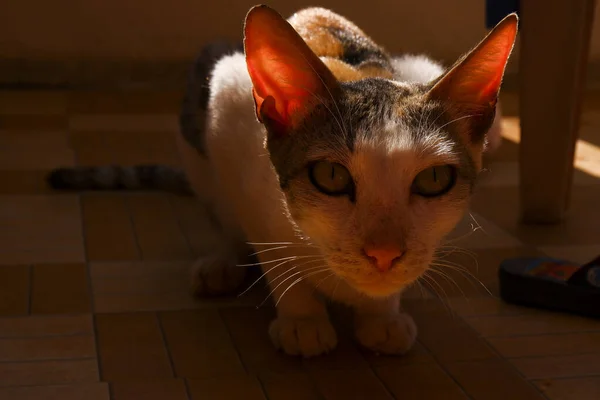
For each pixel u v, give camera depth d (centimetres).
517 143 96
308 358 51
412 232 43
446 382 49
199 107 60
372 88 46
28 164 83
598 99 122
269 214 49
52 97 114
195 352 51
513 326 55
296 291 51
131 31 121
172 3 121
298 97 45
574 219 72
